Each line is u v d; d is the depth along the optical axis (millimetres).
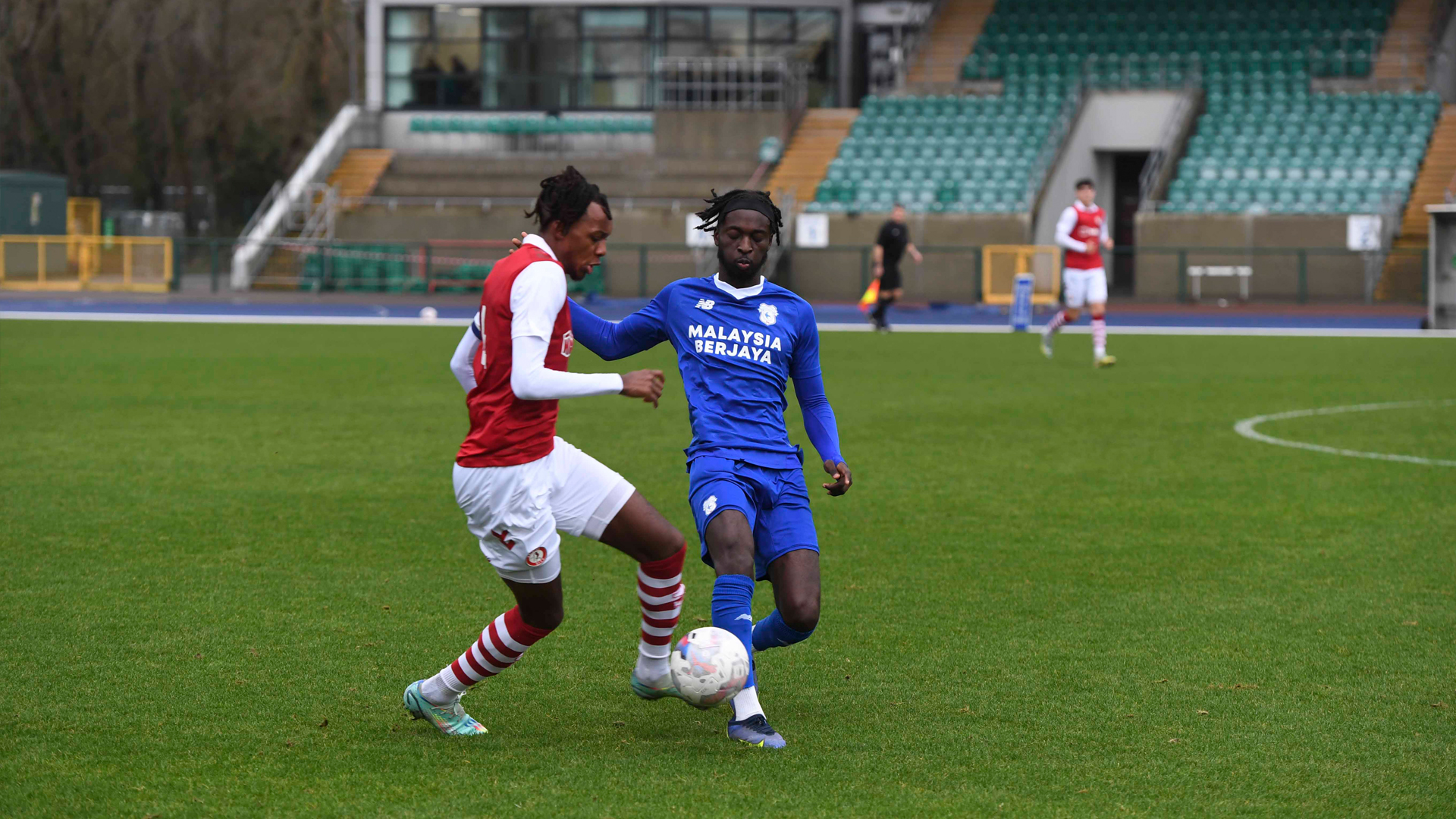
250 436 16656
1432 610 9219
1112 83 51156
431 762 6375
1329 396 21328
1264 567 10422
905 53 56906
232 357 26891
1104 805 5898
